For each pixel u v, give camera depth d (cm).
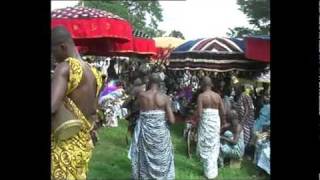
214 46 775
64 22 641
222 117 642
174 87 812
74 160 229
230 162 639
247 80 698
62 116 226
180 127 746
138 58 897
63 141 227
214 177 624
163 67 873
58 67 226
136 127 581
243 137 641
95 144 663
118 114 791
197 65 788
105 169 621
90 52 747
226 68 741
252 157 640
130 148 650
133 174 585
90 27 655
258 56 653
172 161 582
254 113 640
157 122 567
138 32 916
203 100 636
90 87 237
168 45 939
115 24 680
